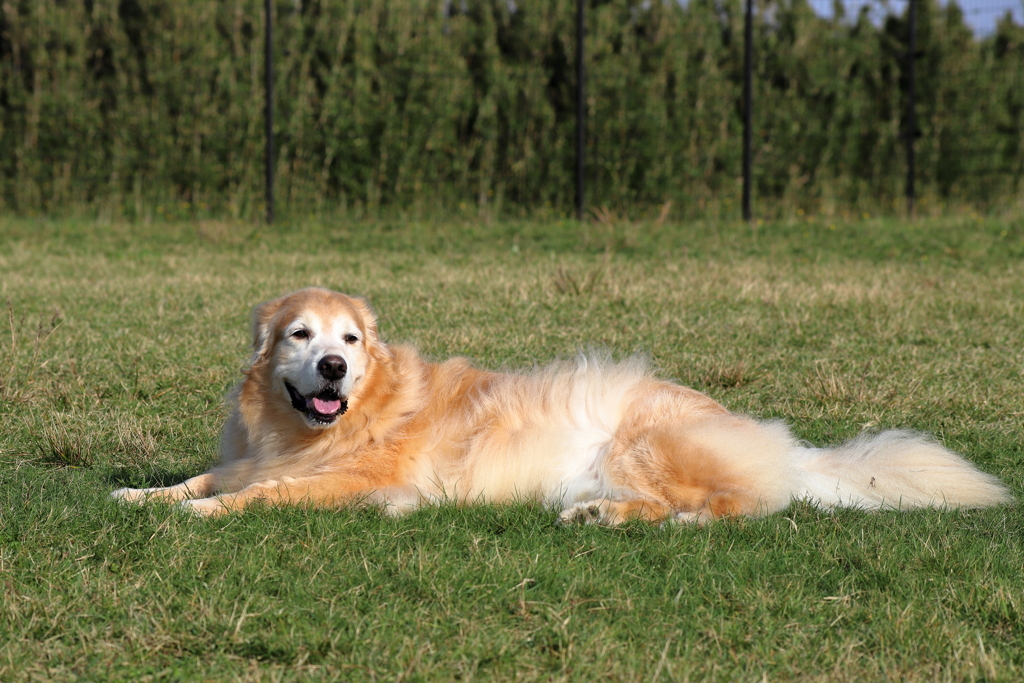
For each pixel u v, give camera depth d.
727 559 3.68
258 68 17.95
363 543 3.76
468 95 18.86
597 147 18.94
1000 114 20.72
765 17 20.02
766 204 20.12
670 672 2.82
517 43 18.95
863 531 4.02
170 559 3.52
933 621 3.16
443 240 15.27
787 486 4.45
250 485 4.40
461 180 19.19
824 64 20.17
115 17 17.59
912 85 18.78
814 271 11.88
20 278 10.69
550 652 2.96
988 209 20.22
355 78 18.17
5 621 3.08
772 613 3.26
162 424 5.67
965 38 20.75
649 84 18.84
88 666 2.85
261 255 13.31
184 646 2.95
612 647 2.98
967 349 7.65
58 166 17.97
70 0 17.66
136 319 8.45
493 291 10.04
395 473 4.46
